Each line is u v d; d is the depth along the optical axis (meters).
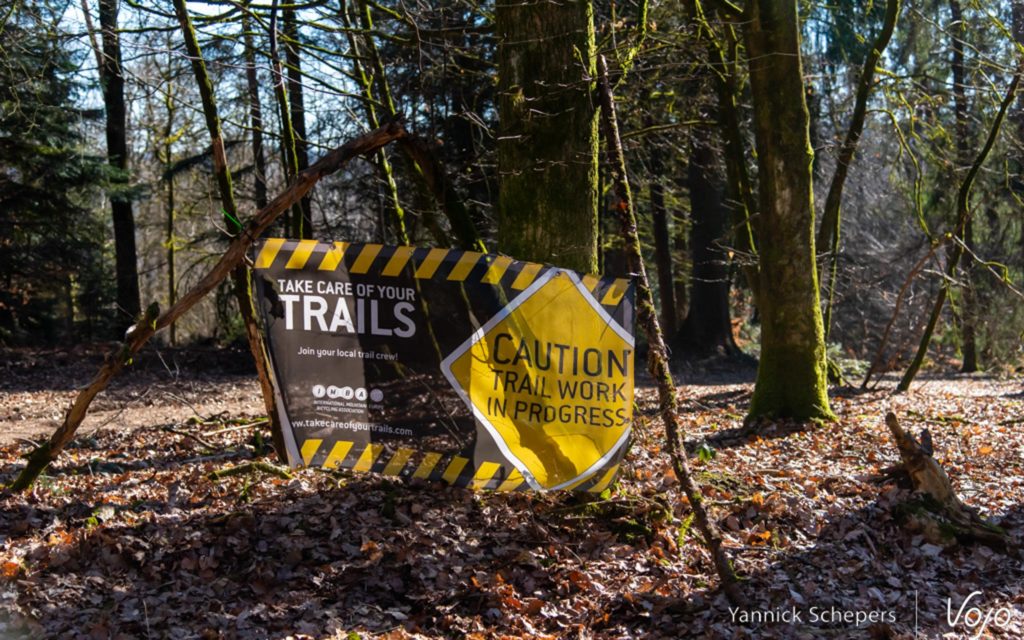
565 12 7.18
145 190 25.48
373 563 6.16
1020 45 14.26
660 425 11.99
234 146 22.89
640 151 17.20
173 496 7.18
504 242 7.38
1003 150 18.50
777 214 11.36
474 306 6.11
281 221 19.55
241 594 5.82
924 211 24.66
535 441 6.20
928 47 18.75
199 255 31.80
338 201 16.33
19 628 5.25
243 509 6.77
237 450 9.66
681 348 26.81
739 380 23.17
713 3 11.49
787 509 7.17
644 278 6.33
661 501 7.05
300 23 10.21
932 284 28.61
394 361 6.12
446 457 6.14
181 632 5.30
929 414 12.71
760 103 11.26
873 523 7.00
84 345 23.75
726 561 5.88
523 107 7.18
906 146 15.85
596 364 6.26
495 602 5.81
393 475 6.21
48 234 24.62
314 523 6.62
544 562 6.29
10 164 22.41
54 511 6.82
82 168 23.36
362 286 6.08
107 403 16.16
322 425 6.14
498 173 7.57
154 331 6.46
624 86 14.63
